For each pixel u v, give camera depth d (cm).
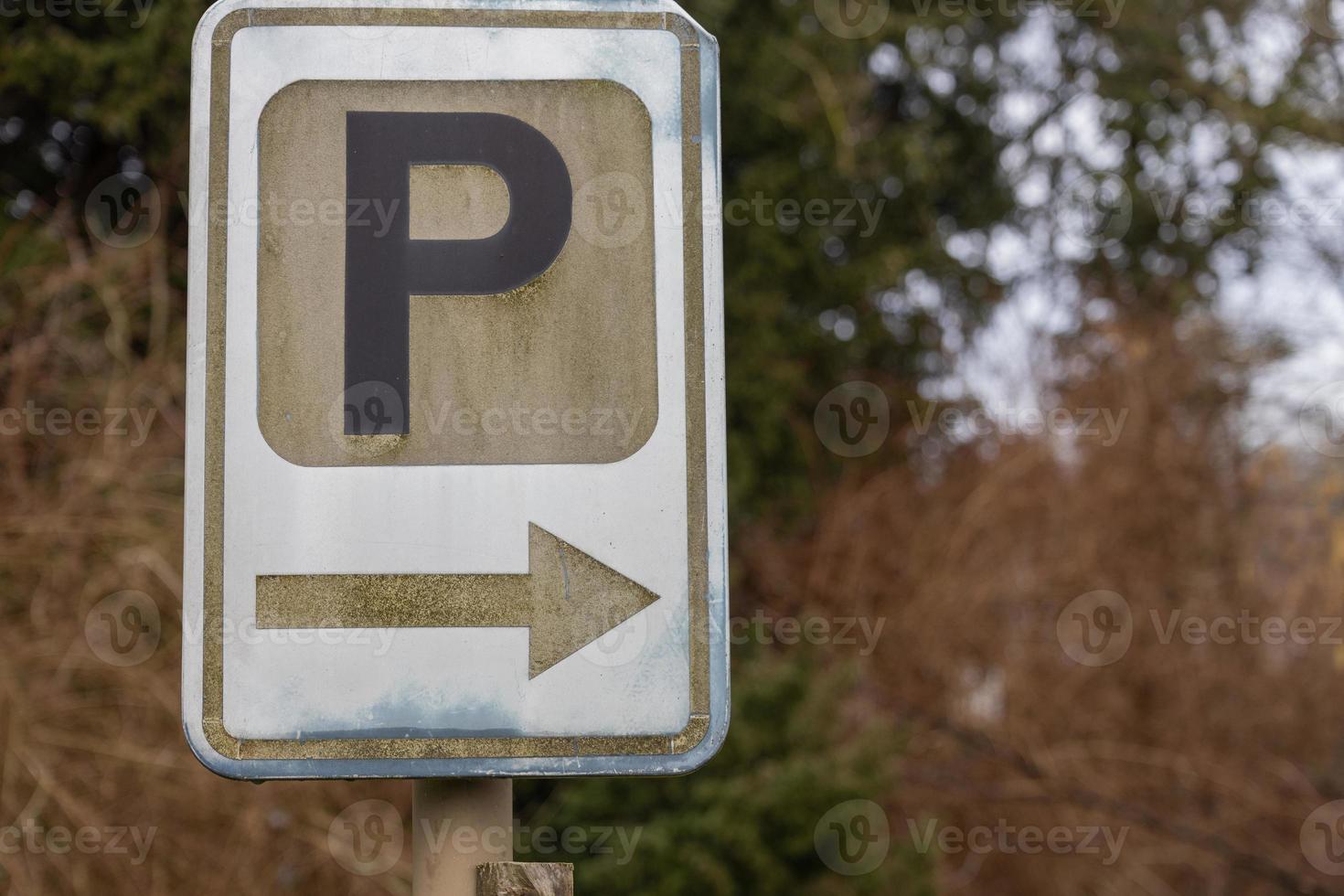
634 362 157
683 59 162
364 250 157
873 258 953
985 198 1069
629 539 154
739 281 905
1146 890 814
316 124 159
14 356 487
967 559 888
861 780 584
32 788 428
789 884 562
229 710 150
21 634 449
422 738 151
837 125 890
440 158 159
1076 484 915
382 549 153
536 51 161
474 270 157
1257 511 923
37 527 451
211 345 155
